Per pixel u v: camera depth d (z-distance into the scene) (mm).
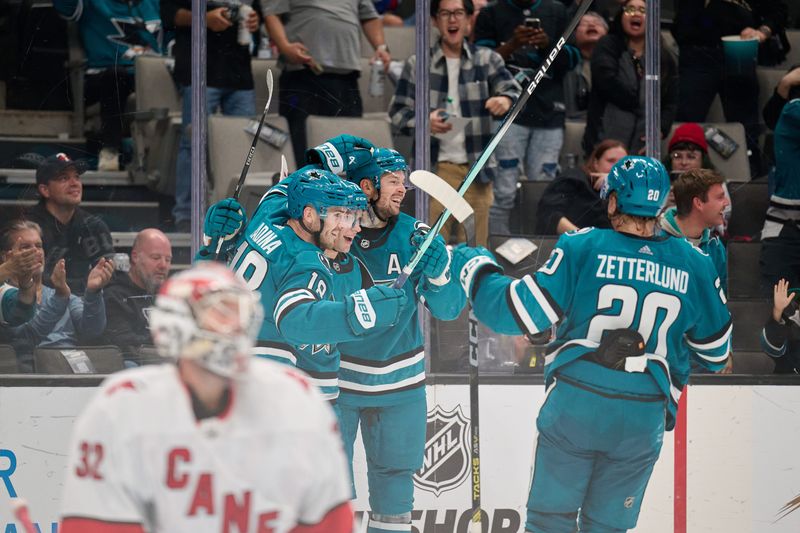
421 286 15109
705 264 13930
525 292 13383
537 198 18016
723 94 18188
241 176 15023
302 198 13672
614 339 13336
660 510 17094
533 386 16906
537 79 14102
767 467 17234
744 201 18172
